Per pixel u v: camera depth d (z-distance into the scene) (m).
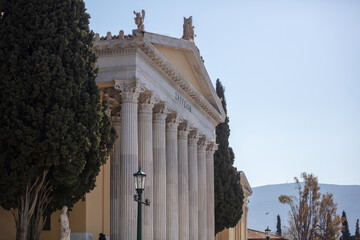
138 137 38.72
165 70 41.53
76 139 29.80
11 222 34.44
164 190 41.16
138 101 38.84
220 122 60.44
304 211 95.56
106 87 37.59
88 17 32.62
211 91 54.09
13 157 29.28
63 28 30.78
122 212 35.34
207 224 57.00
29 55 30.12
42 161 29.28
